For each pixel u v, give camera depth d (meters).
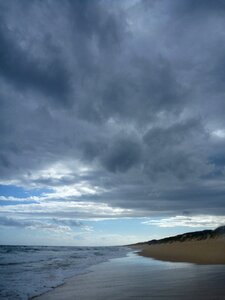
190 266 23.11
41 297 13.06
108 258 41.53
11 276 21.00
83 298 12.36
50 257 46.75
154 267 24.08
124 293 12.78
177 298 10.94
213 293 11.50
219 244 47.69
